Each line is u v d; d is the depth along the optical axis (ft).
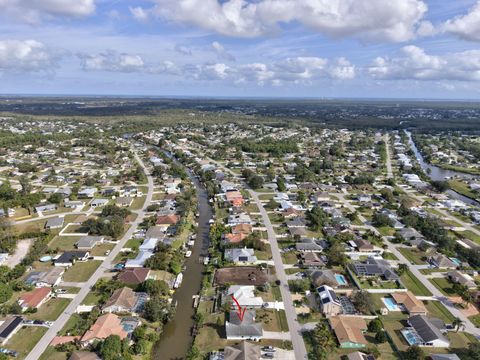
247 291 378.53
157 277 415.03
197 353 297.33
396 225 565.53
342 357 298.15
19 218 590.96
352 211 641.81
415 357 290.15
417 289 401.08
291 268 440.04
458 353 304.71
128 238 520.01
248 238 492.95
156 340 321.11
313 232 545.44
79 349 299.99
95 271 428.97
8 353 293.64
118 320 330.34
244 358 283.18
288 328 332.60
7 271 415.64
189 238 526.57
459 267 443.32
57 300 370.12
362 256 473.26
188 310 366.22
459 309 366.43
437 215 628.69
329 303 351.05
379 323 327.47
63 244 499.10
